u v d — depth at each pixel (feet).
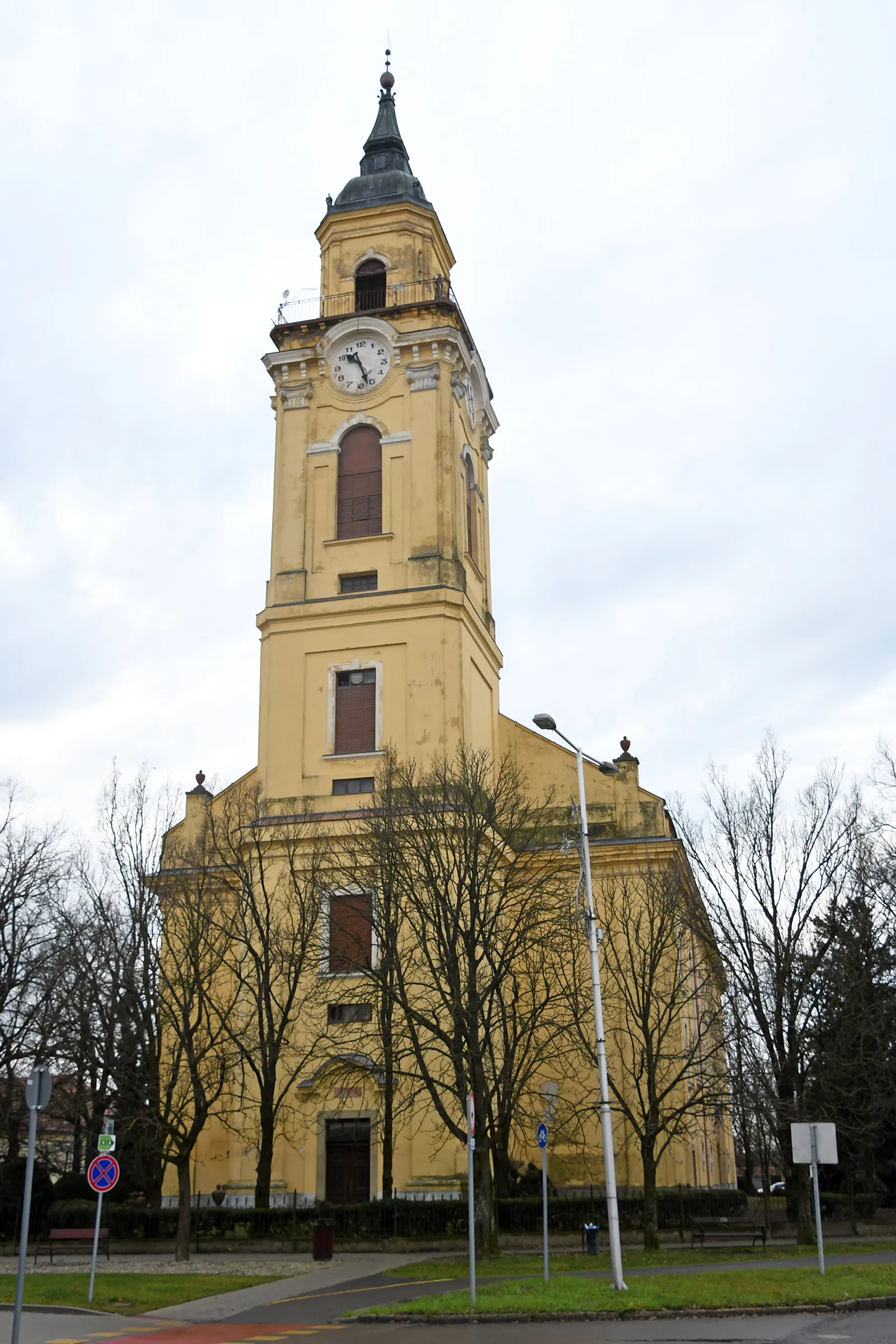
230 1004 126.41
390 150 182.60
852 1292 72.18
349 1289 85.81
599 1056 82.53
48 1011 142.41
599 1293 72.64
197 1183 144.56
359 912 123.95
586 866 89.56
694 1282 77.46
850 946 134.41
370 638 151.12
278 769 149.18
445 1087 109.70
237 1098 138.51
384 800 127.75
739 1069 120.47
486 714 162.09
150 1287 85.97
